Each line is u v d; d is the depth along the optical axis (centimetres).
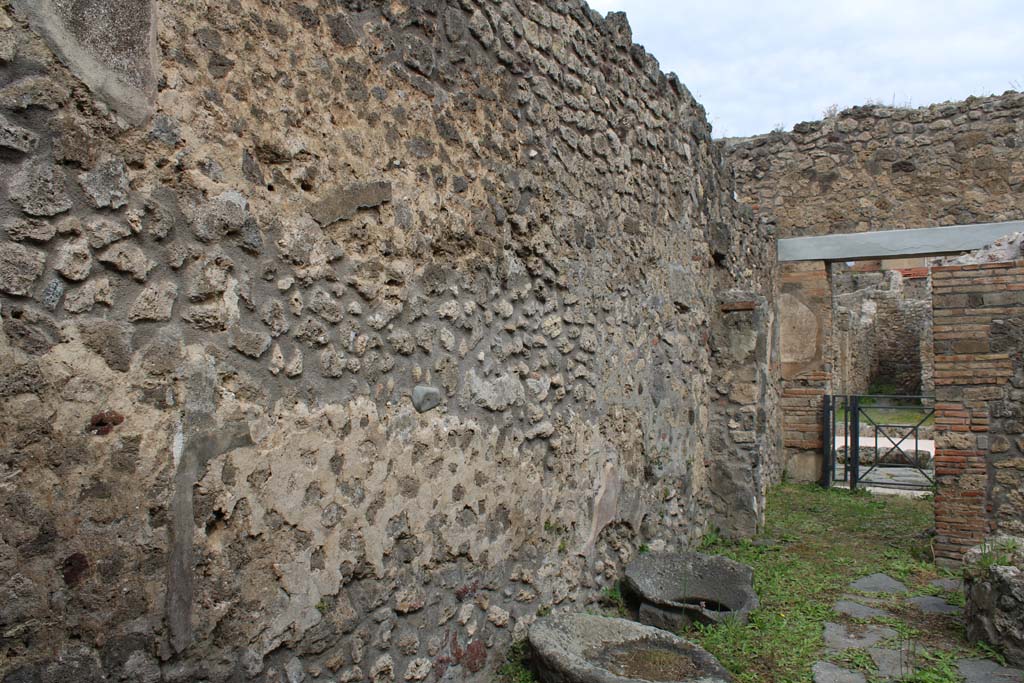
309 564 232
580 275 401
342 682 244
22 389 163
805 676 341
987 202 880
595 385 416
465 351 305
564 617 353
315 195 237
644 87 489
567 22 393
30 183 165
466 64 310
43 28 168
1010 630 358
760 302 602
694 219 579
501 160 332
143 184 188
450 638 295
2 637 160
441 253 292
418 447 278
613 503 434
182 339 196
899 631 397
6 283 161
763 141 975
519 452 343
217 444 204
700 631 392
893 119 921
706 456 597
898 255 910
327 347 240
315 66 239
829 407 898
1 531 159
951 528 524
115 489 180
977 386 523
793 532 623
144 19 189
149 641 187
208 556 202
